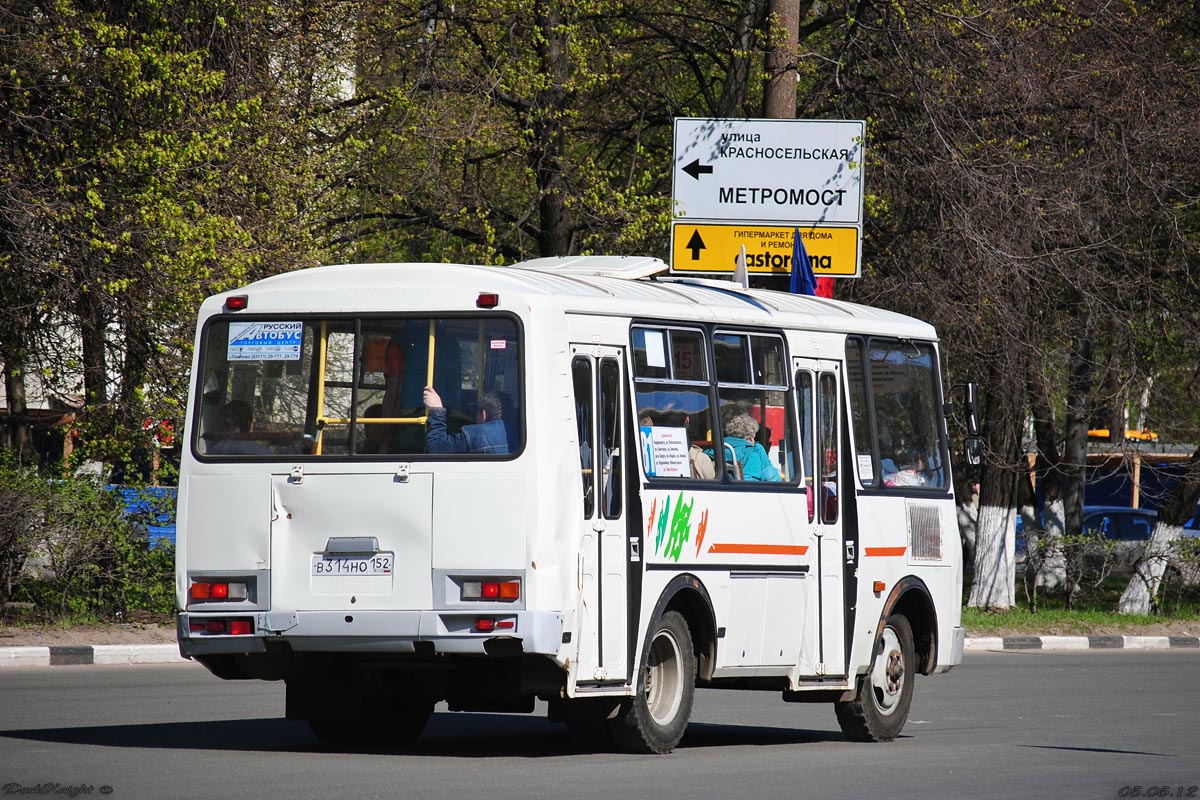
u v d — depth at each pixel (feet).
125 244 190.70
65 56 184.85
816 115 262.26
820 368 129.70
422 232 285.64
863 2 255.29
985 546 294.46
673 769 102.37
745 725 143.64
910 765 108.88
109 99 191.31
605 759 108.06
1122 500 554.46
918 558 138.00
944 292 240.73
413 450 104.37
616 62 273.13
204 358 109.09
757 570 120.26
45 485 203.72
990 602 293.84
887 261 248.93
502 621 101.96
